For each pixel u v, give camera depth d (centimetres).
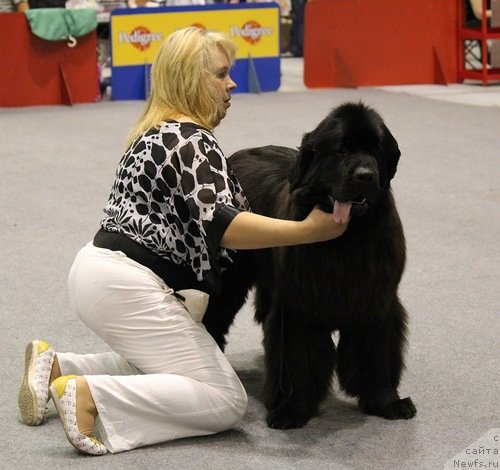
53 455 322
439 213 667
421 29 1298
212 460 317
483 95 1211
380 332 349
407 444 330
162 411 324
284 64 1628
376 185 300
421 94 1224
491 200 702
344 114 310
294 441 334
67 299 495
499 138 938
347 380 362
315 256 325
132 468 311
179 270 335
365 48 1295
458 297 494
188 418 327
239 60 1255
